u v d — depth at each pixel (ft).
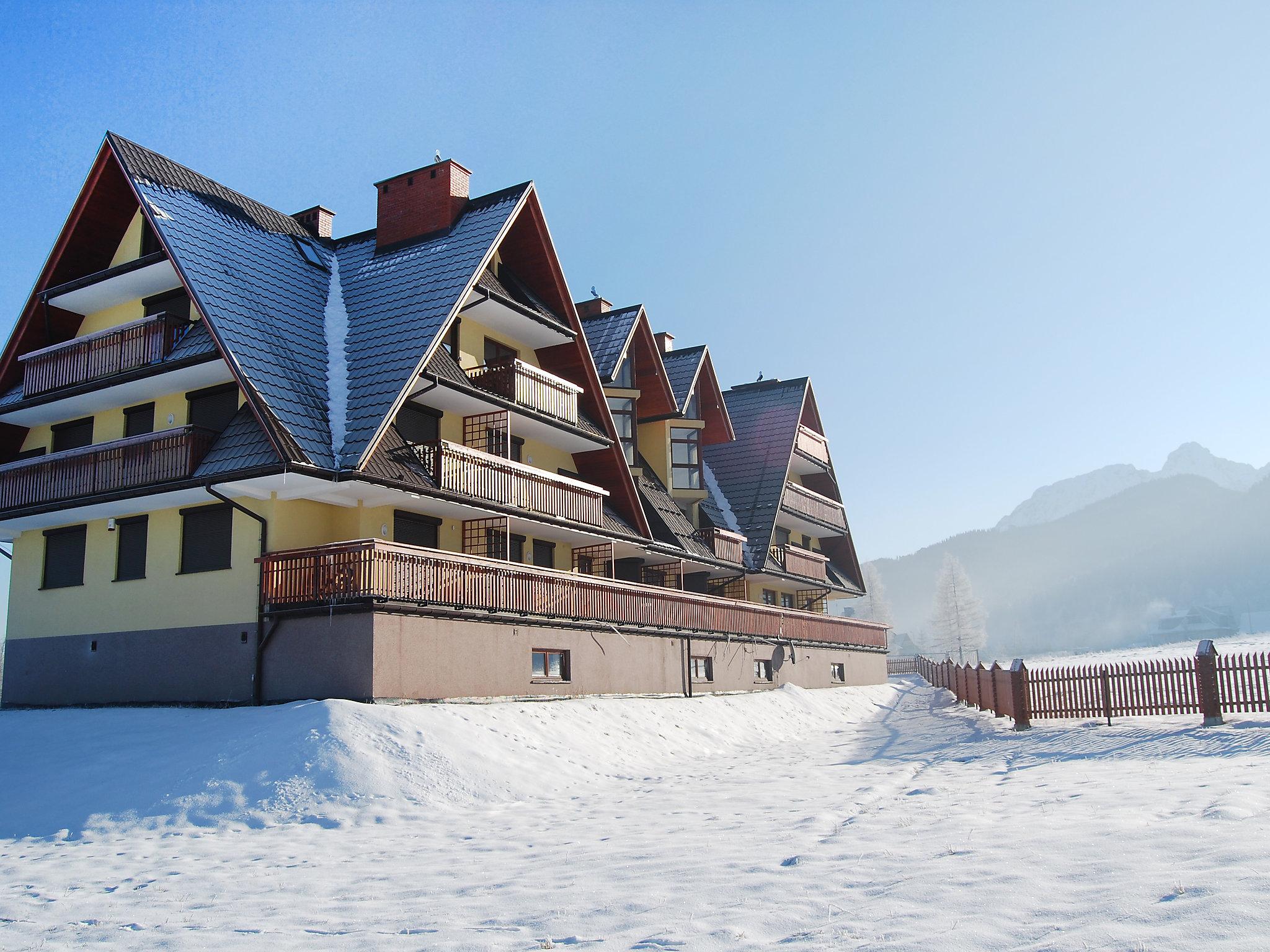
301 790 47.98
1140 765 47.98
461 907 27.12
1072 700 74.18
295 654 63.72
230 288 71.26
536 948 22.18
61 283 81.10
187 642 69.67
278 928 26.68
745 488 133.39
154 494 69.05
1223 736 54.85
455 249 80.94
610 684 84.64
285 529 68.54
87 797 49.06
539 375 85.51
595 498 90.38
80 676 75.51
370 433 65.77
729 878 27.09
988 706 92.48
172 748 54.70
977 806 36.91
